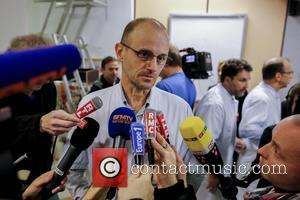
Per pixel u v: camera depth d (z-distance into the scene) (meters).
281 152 0.62
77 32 3.76
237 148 1.90
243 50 3.87
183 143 0.92
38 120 0.72
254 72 3.88
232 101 1.72
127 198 0.64
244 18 3.79
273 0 3.72
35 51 0.23
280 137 0.63
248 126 1.95
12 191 0.25
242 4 3.80
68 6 3.33
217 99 1.62
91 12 3.86
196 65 1.99
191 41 3.95
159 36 0.81
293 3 3.64
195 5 3.89
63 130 0.70
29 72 0.21
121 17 3.83
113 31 3.87
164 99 0.97
